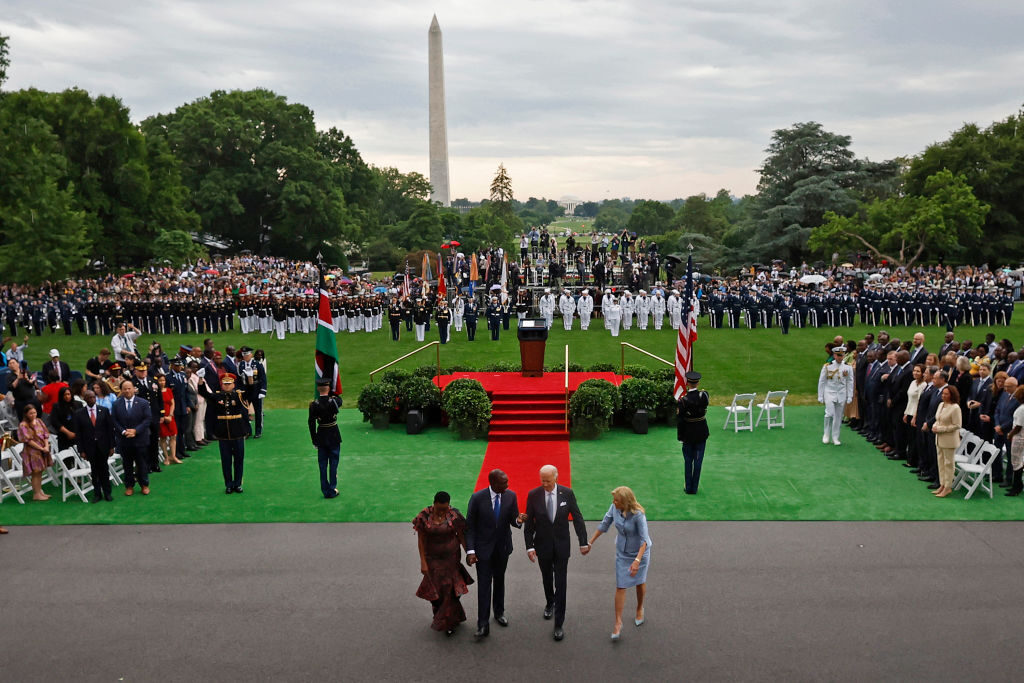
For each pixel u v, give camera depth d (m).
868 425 21.47
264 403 26.80
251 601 12.00
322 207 97.75
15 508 16.31
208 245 101.44
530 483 17.56
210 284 57.06
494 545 10.98
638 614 11.16
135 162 76.19
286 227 99.38
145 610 11.73
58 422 17.14
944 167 81.69
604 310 40.53
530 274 55.06
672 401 22.56
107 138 75.69
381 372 31.36
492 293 43.59
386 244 115.00
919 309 43.00
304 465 19.42
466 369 27.16
